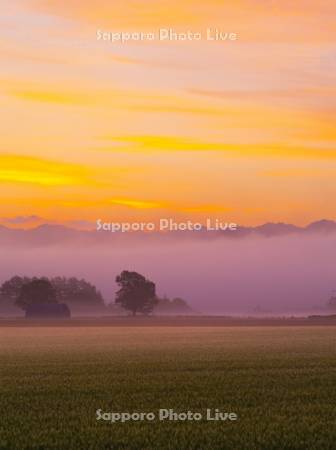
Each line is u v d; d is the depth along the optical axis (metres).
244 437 23.77
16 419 27.08
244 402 30.70
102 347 71.44
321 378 38.88
